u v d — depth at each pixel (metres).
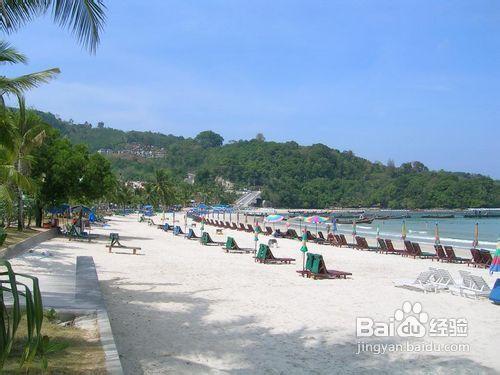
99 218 65.75
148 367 7.00
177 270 18.17
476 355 8.22
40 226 36.38
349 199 197.62
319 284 15.67
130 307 11.11
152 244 31.73
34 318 3.96
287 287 14.87
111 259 21.16
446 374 7.22
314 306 12.00
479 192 173.12
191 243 34.19
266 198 190.00
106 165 34.41
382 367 7.46
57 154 31.62
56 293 11.00
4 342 4.02
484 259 23.41
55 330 7.72
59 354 6.42
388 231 72.31
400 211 158.38
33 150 30.31
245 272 18.27
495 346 8.79
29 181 22.75
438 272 15.28
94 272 13.61
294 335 9.17
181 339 8.59
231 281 15.80
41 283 12.88
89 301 9.73
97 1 7.73
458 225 100.81
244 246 32.47
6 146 15.98
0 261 3.95
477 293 13.49
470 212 152.88
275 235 44.38
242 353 7.91
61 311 8.71
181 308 11.20
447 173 194.50
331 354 8.05
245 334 9.11
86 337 7.39
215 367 7.15
